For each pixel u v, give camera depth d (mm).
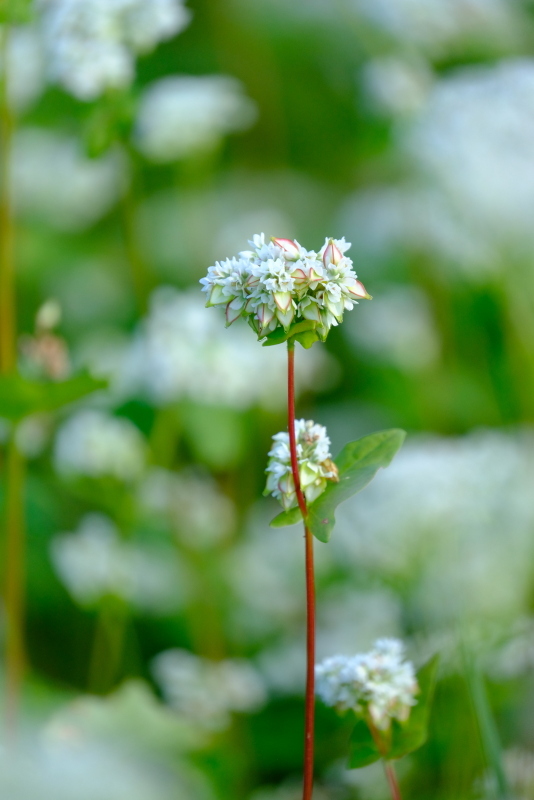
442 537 736
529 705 701
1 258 742
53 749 573
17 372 677
